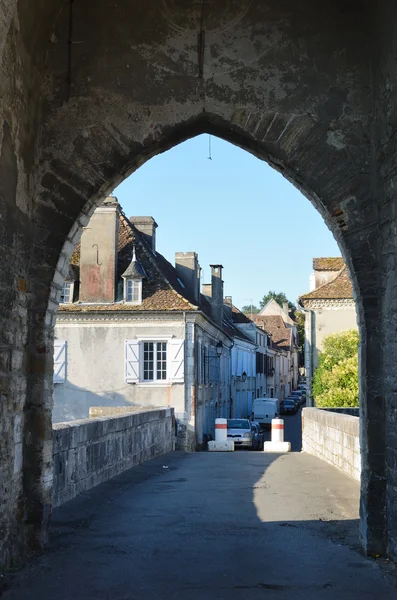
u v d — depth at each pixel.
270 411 47.34
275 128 7.14
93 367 27.62
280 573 5.84
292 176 7.25
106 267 28.12
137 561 6.20
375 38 6.86
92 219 28.33
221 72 7.21
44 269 6.75
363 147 6.99
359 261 6.86
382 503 6.50
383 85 6.63
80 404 27.47
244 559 6.29
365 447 6.66
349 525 7.76
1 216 5.74
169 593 5.30
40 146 6.96
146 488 10.82
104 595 5.24
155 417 16.95
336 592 5.34
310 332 30.05
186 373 27.39
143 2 7.26
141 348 27.66
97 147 7.05
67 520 8.01
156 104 7.15
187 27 7.26
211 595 5.25
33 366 6.62
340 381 23.83
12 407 6.10
